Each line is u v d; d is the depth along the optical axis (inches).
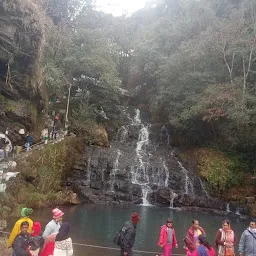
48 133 1114.1
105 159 1070.4
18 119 999.6
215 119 1108.5
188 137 1312.7
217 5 1740.9
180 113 1286.9
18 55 981.2
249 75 1218.6
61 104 1323.8
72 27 1606.8
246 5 1523.1
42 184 843.4
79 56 1305.4
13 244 251.9
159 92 1471.5
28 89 1047.6
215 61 1325.0
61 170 960.3
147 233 620.4
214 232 671.1
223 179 1053.8
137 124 1461.6
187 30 1630.2
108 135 1332.4
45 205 781.3
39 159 898.7
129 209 869.8
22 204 694.5
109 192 979.3
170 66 1400.1
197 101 1211.9
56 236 263.1
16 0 940.0
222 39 1245.1
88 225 649.0
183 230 668.1
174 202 972.6
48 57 1248.8
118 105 1632.6
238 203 992.9
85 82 1338.6
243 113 1012.5
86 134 1165.1
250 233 353.1
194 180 1067.9
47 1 1507.1
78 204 880.3
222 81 1298.0
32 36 1004.6
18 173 781.9
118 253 464.1
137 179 1045.2
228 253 354.3
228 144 1165.1
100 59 1300.4
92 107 1266.0
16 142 992.9
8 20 928.9
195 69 1348.4
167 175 1067.9
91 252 465.1
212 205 987.9
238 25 1302.9
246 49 1210.0
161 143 1364.4
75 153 1053.2
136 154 1176.2
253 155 1108.5
